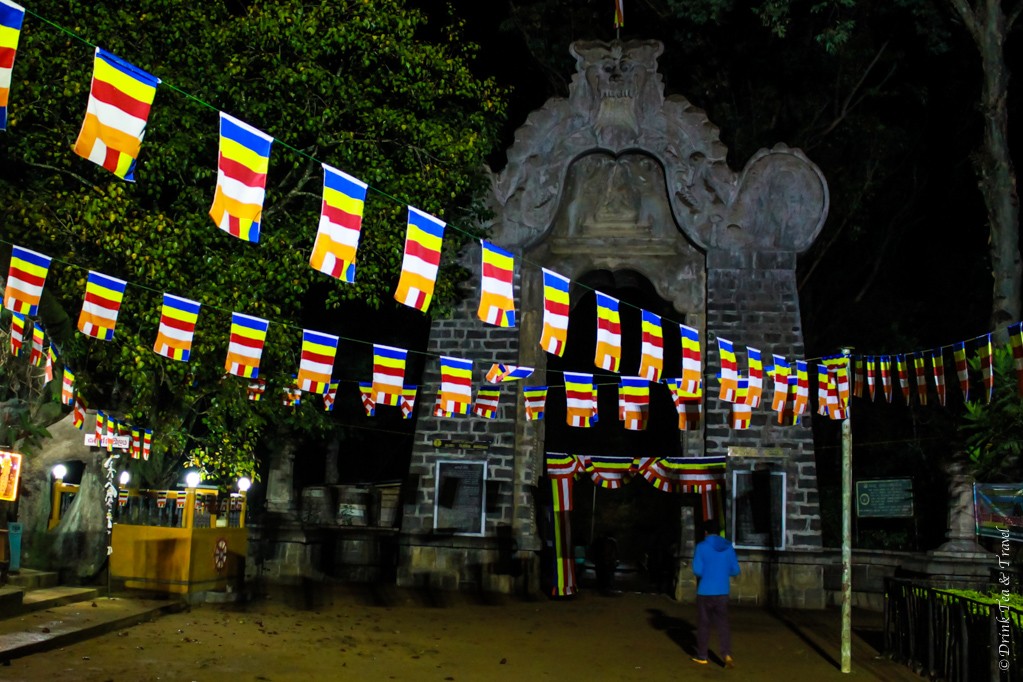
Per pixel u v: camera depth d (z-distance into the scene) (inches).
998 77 874.1
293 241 778.2
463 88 852.6
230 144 379.9
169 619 634.8
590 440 1325.0
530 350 973.2
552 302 543.5
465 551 935.7
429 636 661.3
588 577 1074.1
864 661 623.8
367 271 800.3
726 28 1238.3
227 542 753.6
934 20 956.6
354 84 785.6
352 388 1221.1
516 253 982.4
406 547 942.4
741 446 926.4
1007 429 642.2
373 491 1106.1
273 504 1027.3
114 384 795.4
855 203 1195.3
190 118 709.3
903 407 1128.8
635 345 1290.6
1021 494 612.7
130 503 763.4
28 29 663.1
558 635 695.7
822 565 901.8
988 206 871.1
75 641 531.8
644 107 989.8
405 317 1154.7
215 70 733.9
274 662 528.4
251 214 382.9
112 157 351.3
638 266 985.5
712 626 759.1
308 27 748.0
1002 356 652.1
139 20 720.3
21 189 720.3
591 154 1000.9
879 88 1205.7
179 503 755.4
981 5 886.4
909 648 606.2
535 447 958.4
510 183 989.2
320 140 779.4
